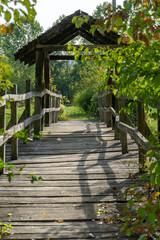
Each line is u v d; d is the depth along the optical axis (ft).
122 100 20.77
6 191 14.73
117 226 10.82
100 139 27.71
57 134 30.63
